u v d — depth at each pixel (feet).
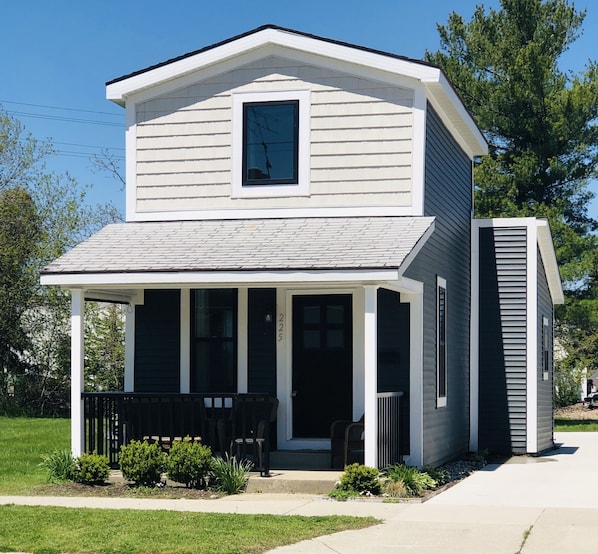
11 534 32.04
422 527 33.78
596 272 104.17
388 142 49.16
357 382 49.57
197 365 51.75
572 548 30.25
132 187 51.85
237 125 50.72
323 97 49.90
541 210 98.12
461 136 60.34
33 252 107.34
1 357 109.09
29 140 109.91
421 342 48.21
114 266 44.32
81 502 39.32
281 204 50.01
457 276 59.36
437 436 52.44
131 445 43.93
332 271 41.60
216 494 41.88
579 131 99.40
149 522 34.01
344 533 32.60
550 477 49.80
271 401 49.03
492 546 30.55
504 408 62.13
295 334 50.78
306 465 48.83
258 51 50.65
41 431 77.15
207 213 50.78
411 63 48.39
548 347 70.13
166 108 51.70
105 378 110.32
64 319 109.70
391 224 47.42
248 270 42.50
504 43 103.19
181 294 51.98
